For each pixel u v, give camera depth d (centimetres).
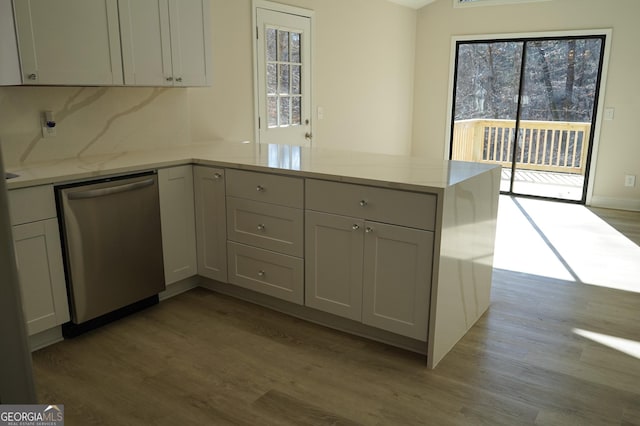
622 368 243
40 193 244
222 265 322
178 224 318
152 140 359
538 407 212
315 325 290
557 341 271
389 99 648
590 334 279
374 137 627
